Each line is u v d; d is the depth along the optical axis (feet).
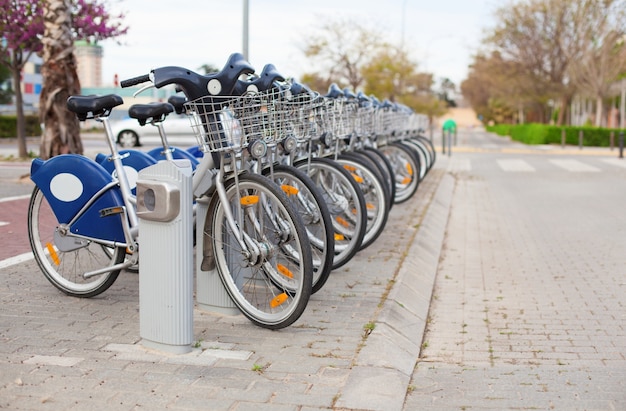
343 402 10.52
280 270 14.83
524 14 128.47
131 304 15.40
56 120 38.96
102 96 15.10
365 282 17.99
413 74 112.78
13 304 15.24
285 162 17.84
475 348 14.82
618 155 86.99
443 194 40.47
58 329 13.60
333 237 14.76
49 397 10.40
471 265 23.49
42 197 16.14
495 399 11.51
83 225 15.40
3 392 10.55
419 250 23.04
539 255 24.95
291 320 13.48
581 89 128.88
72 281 16.60
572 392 11.91
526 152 93.15
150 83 13.26
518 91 140.05
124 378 11.20
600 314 17.42
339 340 13.41
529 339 15.44
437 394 11.72
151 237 12.28
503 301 18.80
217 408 10.18
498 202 40.01
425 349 14.73
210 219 14.38
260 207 14.01
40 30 49.62
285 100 14.70
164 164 12.05
